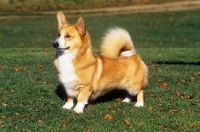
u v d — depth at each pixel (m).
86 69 2.63
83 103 2.68
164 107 2.81
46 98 2.92
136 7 13.59
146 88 3.20
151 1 14.45
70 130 2.44
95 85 2.69
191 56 4.69
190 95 3.04
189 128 2.51
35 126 2.46
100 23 10.61
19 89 3.06
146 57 4.55
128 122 2.54
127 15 12.06
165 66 3.98
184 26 10.42
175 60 4.40
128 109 2.76
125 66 2.79
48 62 4.02
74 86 2.66
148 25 10.55
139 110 2.75
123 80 2.80
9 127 2.47
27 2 13.60
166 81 3.39
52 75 3.46
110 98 3.00
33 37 8.54
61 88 3.10
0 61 3.97
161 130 2.48
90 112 2.68
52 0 13.92
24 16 11.78
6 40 8.00
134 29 9.91
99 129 2.45
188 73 3.65
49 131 2.43
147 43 8.00
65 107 2.75
